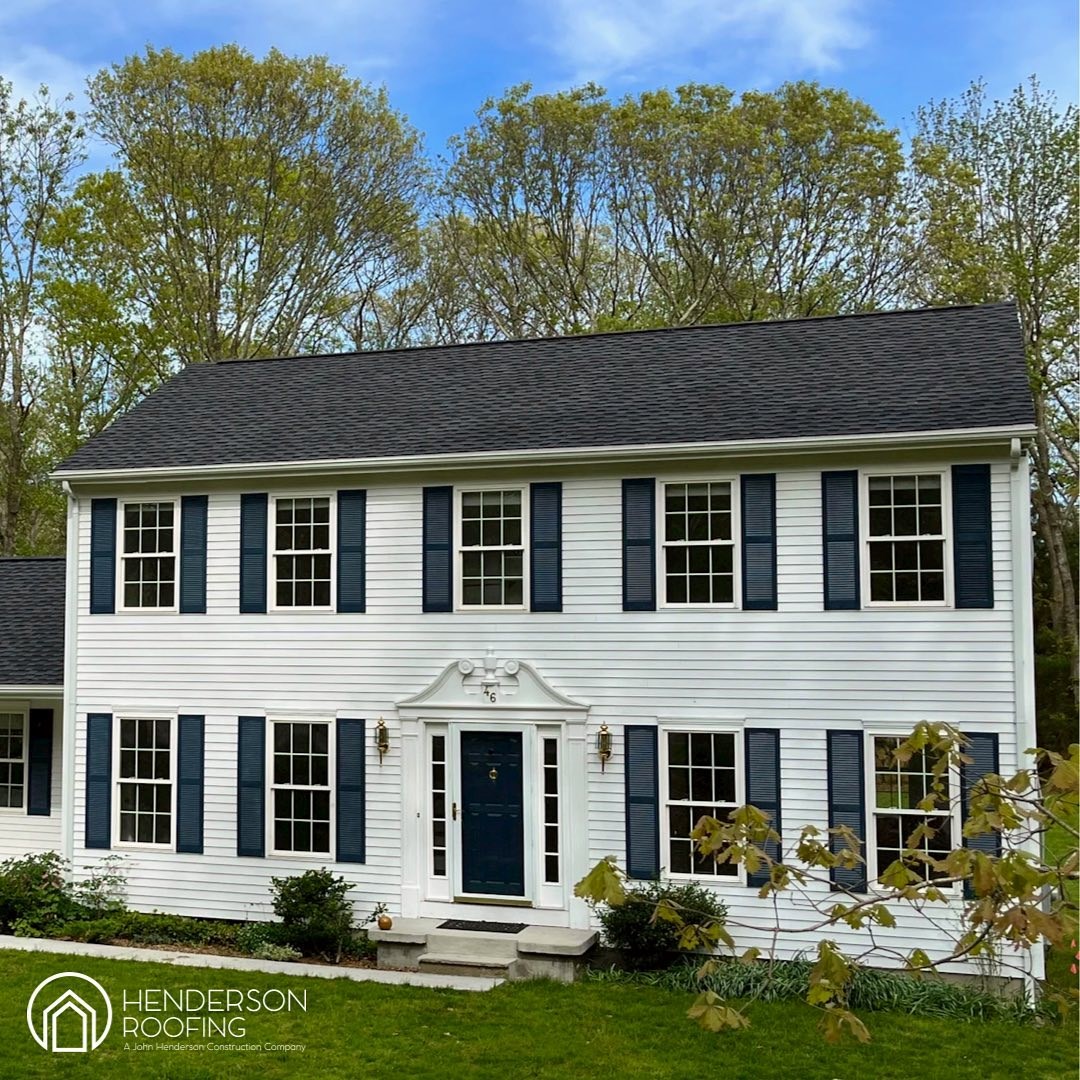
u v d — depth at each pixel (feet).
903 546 48.11
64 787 58.44
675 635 50.52
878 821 47.32
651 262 113.70
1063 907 17.46
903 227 107.65
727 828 20.75
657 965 47.70
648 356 60.18
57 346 112.37
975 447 46.91
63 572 73.51
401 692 54.08
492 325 124.57
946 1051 38.47
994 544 46.70
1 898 55.42
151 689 57.62
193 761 56.65
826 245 109.19
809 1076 36.06
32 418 117.29
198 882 56.18
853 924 19.56
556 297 117.60
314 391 63.72
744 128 106.83
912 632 47.42
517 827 52.31
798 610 48.96
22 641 65.26
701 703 49.93
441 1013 42.06
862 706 47.83
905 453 47.80
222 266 106.93
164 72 103.30
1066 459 105.09
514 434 53.72
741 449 49.03
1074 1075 36.19
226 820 56.03
